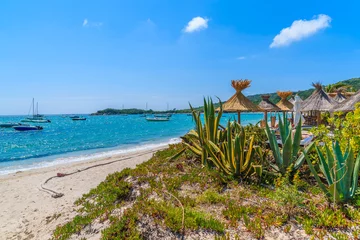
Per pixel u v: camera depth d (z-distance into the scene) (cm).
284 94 1931
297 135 571
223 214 415
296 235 345
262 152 639
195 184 564
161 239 357
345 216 382
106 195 553
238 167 569
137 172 661
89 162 1311
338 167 434
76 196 702
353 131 536
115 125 5562
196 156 764
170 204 445
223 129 822
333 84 3953
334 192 404
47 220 533
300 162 566
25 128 3944
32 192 768
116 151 1783
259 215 402
